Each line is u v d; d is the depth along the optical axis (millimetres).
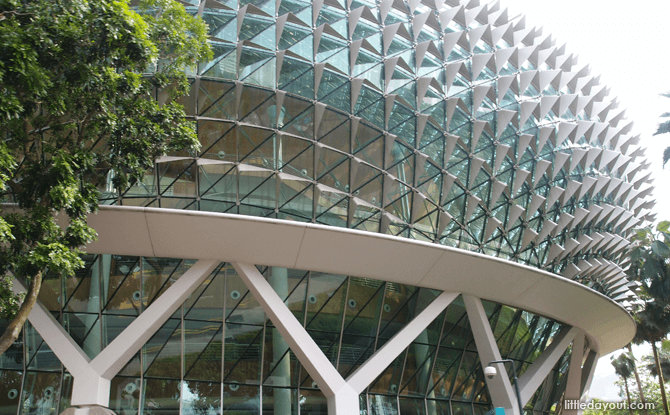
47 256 9648
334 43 19625
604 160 24719
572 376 28203
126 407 17734
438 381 21891
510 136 21609
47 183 10227
